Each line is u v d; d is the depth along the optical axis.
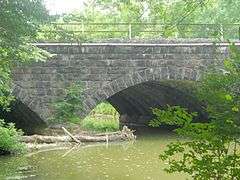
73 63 24.72
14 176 16.55
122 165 18.98
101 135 27.27
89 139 26.23
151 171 17.62
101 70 24.94
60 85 24.70
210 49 25.19
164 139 28.88
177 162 5.78
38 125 26.69
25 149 22.47
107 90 24.98
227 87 5.46
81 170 17.84
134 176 16.67
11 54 15.16
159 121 5.86
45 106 24.66
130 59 25.09
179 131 5.58
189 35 26.59
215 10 24.62
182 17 11.14
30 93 24.48
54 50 24.52
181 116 5.67
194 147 5.54
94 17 31.58
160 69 25.28
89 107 24.88
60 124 25.11
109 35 30.64
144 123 39.41
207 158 5.50
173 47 25.28
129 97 38.47
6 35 14.21
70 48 24.66
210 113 5.41
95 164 19.28
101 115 45.34
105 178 16.28
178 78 25.41
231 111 5.24
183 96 31.78
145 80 25.22
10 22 13.90
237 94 5.41
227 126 5.24
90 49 24.83
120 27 31.20
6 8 13.76
